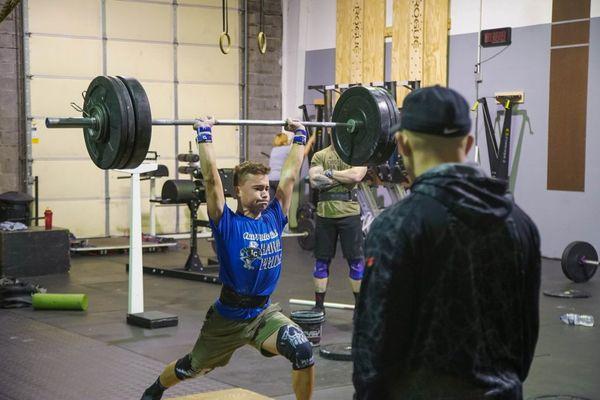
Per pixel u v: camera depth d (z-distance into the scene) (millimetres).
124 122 3754
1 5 11109
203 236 12398
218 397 4152
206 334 3816
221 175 8484
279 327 3709
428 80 11156
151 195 11633
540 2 9727
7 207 10203
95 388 4805
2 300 7250
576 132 9461
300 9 13250
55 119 3807
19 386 4840
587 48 9312
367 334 1771
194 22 12719
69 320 6699
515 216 1834
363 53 12180
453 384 1772
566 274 8312
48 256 9070
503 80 10195
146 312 6648
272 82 13508
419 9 11242
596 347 5727
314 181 6508
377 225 1818
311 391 3711
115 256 10578
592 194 9336
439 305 1765
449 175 1781
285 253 10750
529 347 1895
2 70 11281
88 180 11945
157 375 5082
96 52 11938
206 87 12914
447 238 1748
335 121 4402
